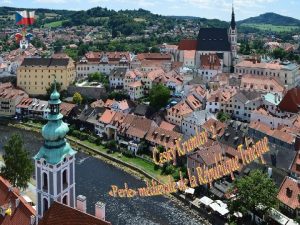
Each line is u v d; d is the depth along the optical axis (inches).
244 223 5625.0
